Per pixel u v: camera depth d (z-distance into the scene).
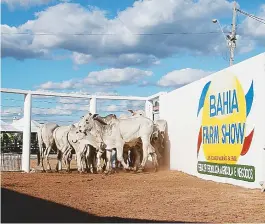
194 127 19.58
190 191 13.62
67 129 22.02
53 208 10.05
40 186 14.85
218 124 17.00
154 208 10.45
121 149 21.00
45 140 22.84
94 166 22.72
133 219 8.95
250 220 9.05
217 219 9.12
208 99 18.03
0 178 17.48
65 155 22.12
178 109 21.84
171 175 19.39
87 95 25.38
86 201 11.41
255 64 14.34
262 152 13.71
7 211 9.38
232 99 15.88
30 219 8.45
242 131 15.09
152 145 22.19
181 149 21.25
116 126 21.17
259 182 13.86
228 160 16.11
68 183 15.93
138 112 23.55
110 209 10.23
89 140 21.11
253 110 14.39
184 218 9.18
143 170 21.34
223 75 16.69
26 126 23.33
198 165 18.91
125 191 13.59
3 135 34.44
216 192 13.37
